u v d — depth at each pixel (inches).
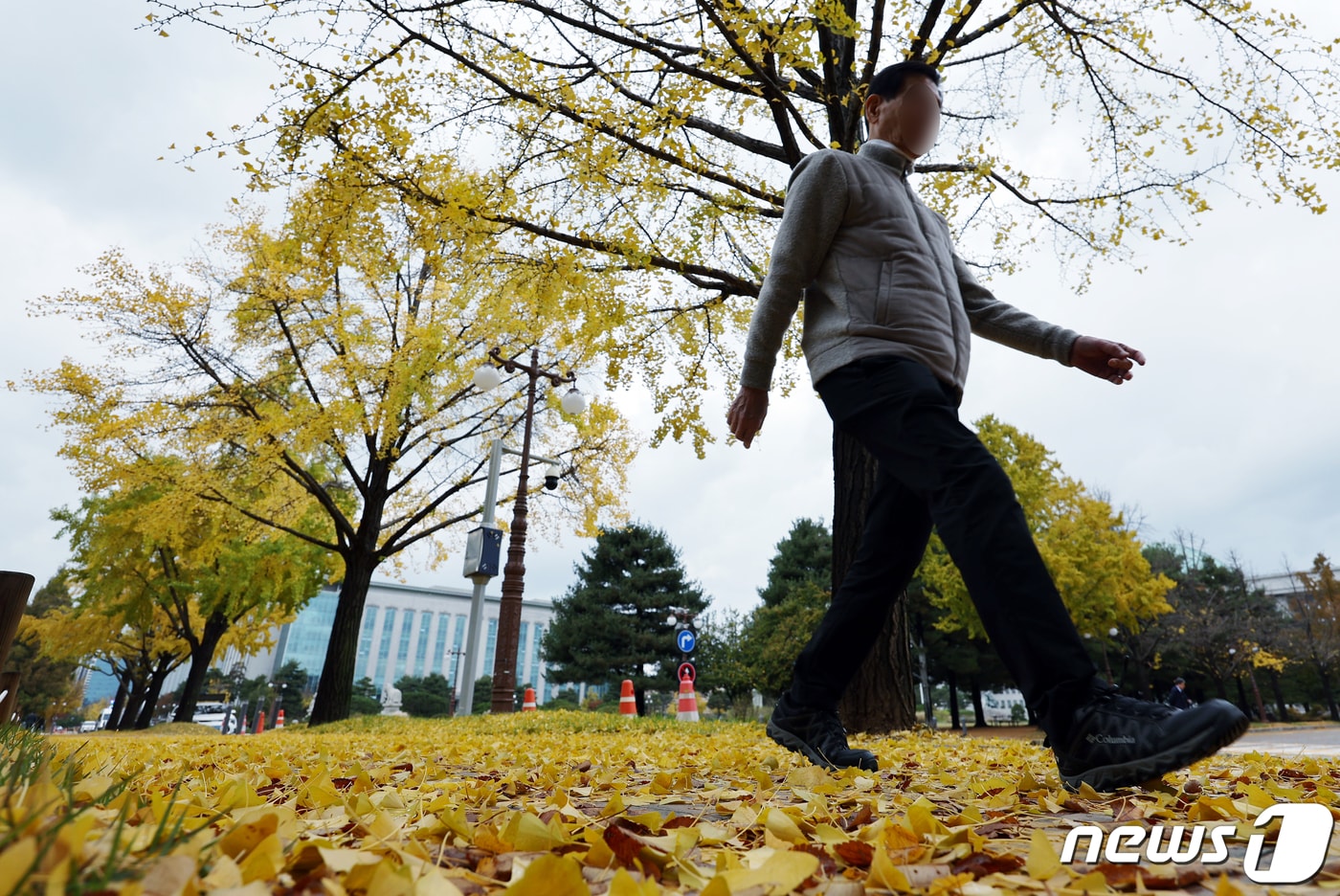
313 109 200.5
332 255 240.5
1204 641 1073.5
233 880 23.3
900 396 66.6
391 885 23.7
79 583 814.5
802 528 1306.6
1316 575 1270.9
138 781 63.4
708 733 209.6
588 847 37.0
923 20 216.4
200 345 456.8
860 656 81.8
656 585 1307.8
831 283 75.7
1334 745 321.7
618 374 263.4
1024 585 56.7
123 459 455.5
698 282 263.7
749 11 183.6
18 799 26.9
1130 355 76.0
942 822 45.4
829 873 33.9
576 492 531.2
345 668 461.7
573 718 281.0
